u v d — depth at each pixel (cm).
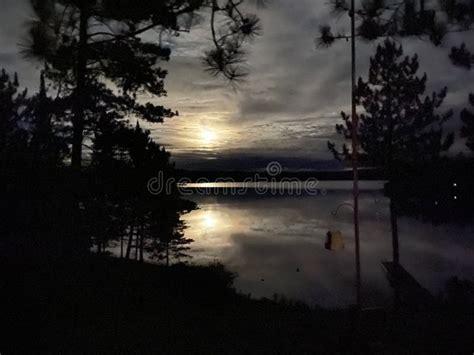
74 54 1358
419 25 869
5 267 1411
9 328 926
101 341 902
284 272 2605
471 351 808
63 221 1675
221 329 1011
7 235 1656
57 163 1717
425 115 2303
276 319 1138
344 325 983
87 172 1802
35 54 1173
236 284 2272
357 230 1018
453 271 2356
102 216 1850
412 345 851
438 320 1002
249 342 910
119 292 1394
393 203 2452
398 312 1140
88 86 1603
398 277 1969
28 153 1709
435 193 2505
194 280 1867
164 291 1573
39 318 1014
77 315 1090
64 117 1686
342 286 2206
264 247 3641
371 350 826
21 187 1692
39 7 1135
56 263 1565
